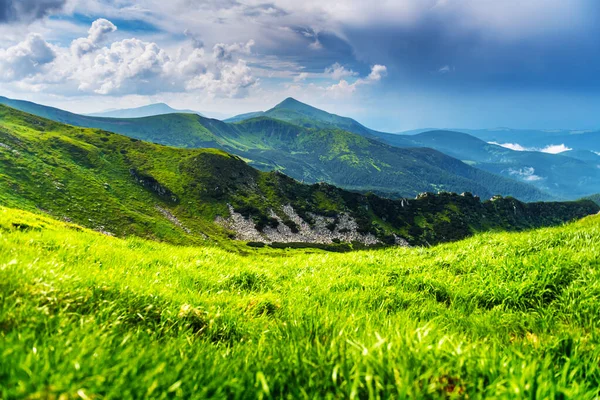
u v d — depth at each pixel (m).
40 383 2.22
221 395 2.59
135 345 3.39
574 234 11.09
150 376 2.52
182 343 3.80
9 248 8.00
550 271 7.12
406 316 5.60
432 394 2.57
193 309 5.09
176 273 8.99
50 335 3.23
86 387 2.26
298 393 2.76
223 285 8.60
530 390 2.51
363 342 3.64
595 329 4.30
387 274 9.66
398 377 2.68
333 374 2.62
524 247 10.37
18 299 3.74
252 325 5.23
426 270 9.79
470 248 11.82
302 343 3.48
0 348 2.67
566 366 2.89
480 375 2.90
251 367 3.26
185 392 2.58
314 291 7.95
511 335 4.97
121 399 2.31
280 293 8.22
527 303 6.50
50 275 5.03
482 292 7.12
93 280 5.50
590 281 6.37
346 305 6.49
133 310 4.89
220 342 4.53
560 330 4.57
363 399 2.68
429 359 3.02
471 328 5.31
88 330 3.46
